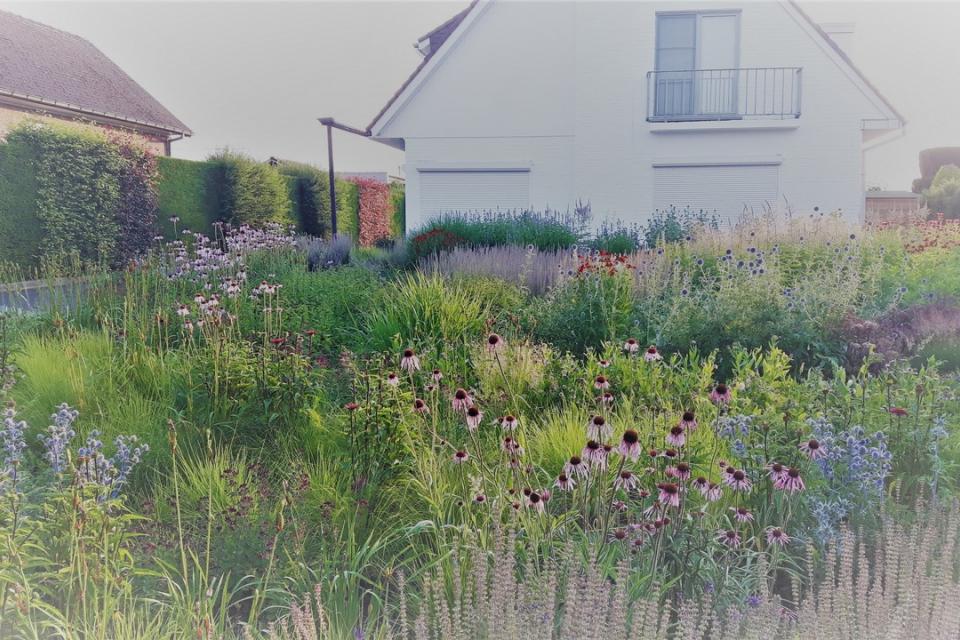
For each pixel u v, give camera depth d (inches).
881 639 103.3
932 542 129.6
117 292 345.1
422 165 706.2
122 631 111.8
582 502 143.9
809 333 274.4
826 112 660.7
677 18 678.5
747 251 431.8
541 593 111.8
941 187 1266.0
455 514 151.9
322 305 349.4
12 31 984.3
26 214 585.9
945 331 274.7
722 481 142.9
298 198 978.1
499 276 396.2
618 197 688.4
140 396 219.6
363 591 137.8
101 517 126.6
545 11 683.4
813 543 135.9
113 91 1067.3
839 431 171.5
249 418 203.6
